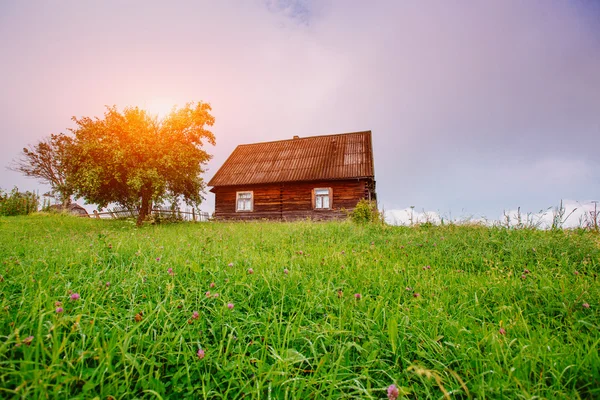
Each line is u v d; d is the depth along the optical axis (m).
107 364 1.57
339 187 16.58
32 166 30.95
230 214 18.25
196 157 14.59
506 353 1.91
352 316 2.46
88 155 12.22
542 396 1.60
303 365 2.02
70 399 1.38
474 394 1.70
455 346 2.05
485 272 4.27
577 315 2.62
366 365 1.89
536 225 6.88
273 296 2.98
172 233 8.43
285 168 18.33
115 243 5.26
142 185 12.59
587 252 4.63
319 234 7.57
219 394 1.62
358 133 20.09
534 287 3.27
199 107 15.27
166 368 1.87
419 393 1.76
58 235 7.96
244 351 1.98
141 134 12.63
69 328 1.90
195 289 2.79
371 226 9.16
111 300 2.58
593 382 1.69
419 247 5.85
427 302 2.94
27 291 2.63
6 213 18.42
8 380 1.45
